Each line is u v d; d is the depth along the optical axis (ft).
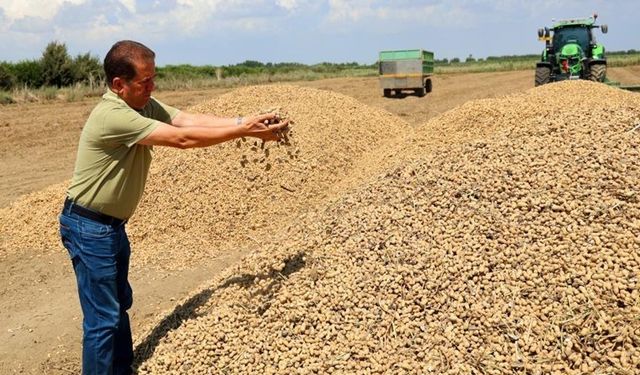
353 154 26.81
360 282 11.77
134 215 21.99
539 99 29.27
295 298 11.89
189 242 20.59
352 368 10.14
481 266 11.02
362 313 11.12
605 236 10.66
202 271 18.45
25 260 20.33
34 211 23.62
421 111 53.31
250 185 22.44
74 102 66.13
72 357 14.39
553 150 13.76
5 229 22.88
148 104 11.93
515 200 12.35
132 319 15.71
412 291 11.13
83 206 10.78
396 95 68.69
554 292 10.09
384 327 10.72
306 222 15.60
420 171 15.21
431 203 13.35
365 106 33.42
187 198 22.12
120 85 10.72
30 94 66.95
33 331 15.62
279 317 11.71
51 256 20.53
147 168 11.40
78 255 10.86
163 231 21.33
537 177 12.79
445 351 9.87
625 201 11.36
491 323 10.02
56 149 40.22
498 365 9.35
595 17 49.55
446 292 10.87
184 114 12.25
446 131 26.22
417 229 12.65
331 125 27.96
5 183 31.12
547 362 9.17
